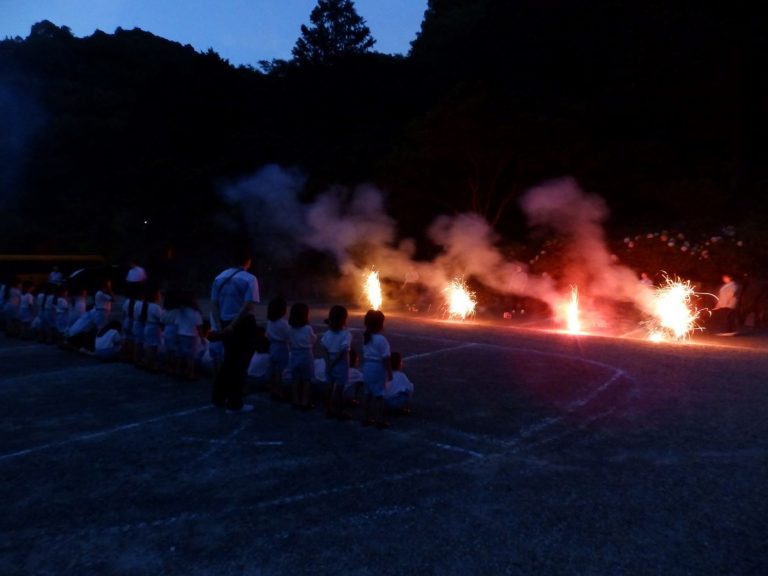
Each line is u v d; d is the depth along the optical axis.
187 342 9.62
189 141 36.53
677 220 23.69
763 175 25.31
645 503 5.11
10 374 10.28
